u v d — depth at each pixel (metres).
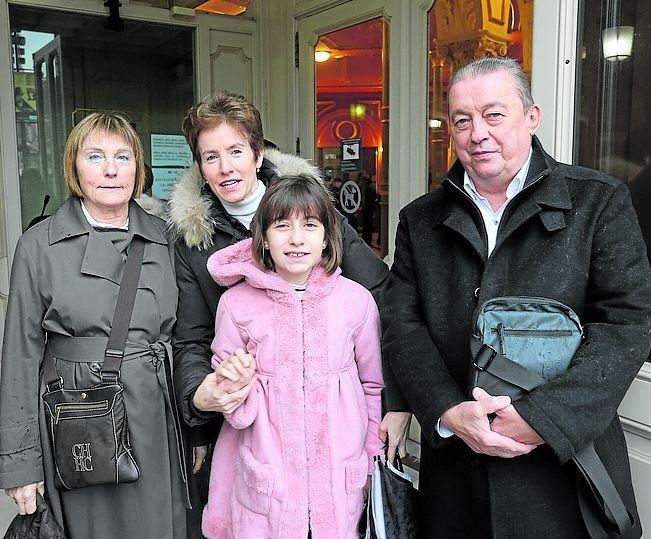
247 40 3.60
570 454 1.04
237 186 1.45
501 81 1.17
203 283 1.49
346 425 1.33
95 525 1.44
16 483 1.35
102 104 3.32
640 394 1.53
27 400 1.39
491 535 1.20
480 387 1.11
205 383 1.27
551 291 1.17
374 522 1.31
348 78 3.14
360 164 3.14
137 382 1.40
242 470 1.32
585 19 1.66
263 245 1.34
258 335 1.33
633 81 1.63
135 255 1.46
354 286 1.41
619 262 1.14
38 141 3.17
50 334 1.43
